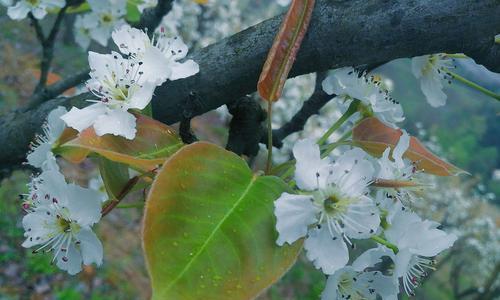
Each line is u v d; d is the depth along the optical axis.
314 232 0.14
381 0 0.16
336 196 0.14
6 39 1.34
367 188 0.15
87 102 0.20
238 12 1.10
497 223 1.49
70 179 0.16
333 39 0.16
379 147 0.17
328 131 0.18
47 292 0.75
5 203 0.81
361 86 0.18
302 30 0.14
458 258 1.28
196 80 0.17
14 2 0.32
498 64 0.17
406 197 0.17
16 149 0.21
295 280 1.12
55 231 0.15
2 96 1.15
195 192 0.12
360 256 0.15
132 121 0.14
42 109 0.21
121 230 0.94
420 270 0.18
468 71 0.23
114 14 0.33
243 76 0.17
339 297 0.16
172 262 0.11
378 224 0.14
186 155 0.13
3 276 0.74
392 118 0.18
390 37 0.16
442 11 0.16
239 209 0.13
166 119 0.18
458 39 0.16
